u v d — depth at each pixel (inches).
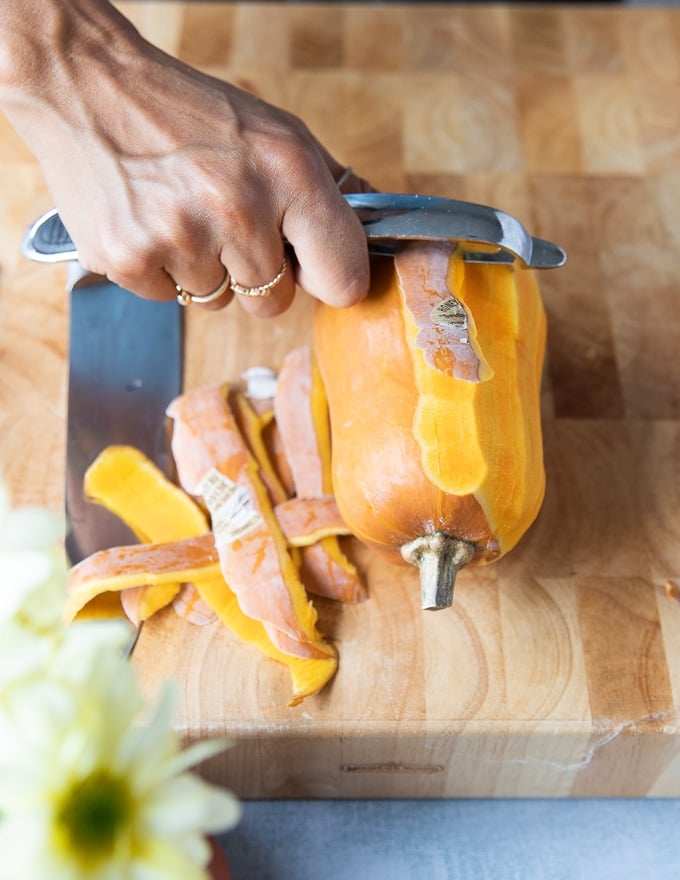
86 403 30.8
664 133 37.6
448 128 37.6
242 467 28.4
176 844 15.4
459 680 26.4
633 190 36.1
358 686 26.3
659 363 32.2
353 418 25.3
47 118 25.5
